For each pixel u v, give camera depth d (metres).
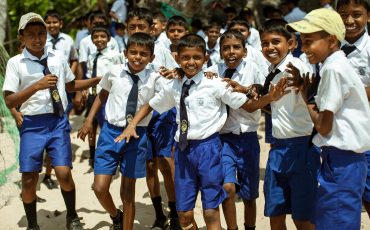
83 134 4.07
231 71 3.98
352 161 3.00
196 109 3.48
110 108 3.96
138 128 3.91
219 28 6.32
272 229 3.61
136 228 4.44
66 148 4.09
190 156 3.51
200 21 8.41
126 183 3.93
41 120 4.04
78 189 5.22
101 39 5.94
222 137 3.85
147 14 4.75
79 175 5.61
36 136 4.04
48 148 4.07
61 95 4.12
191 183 3.55
